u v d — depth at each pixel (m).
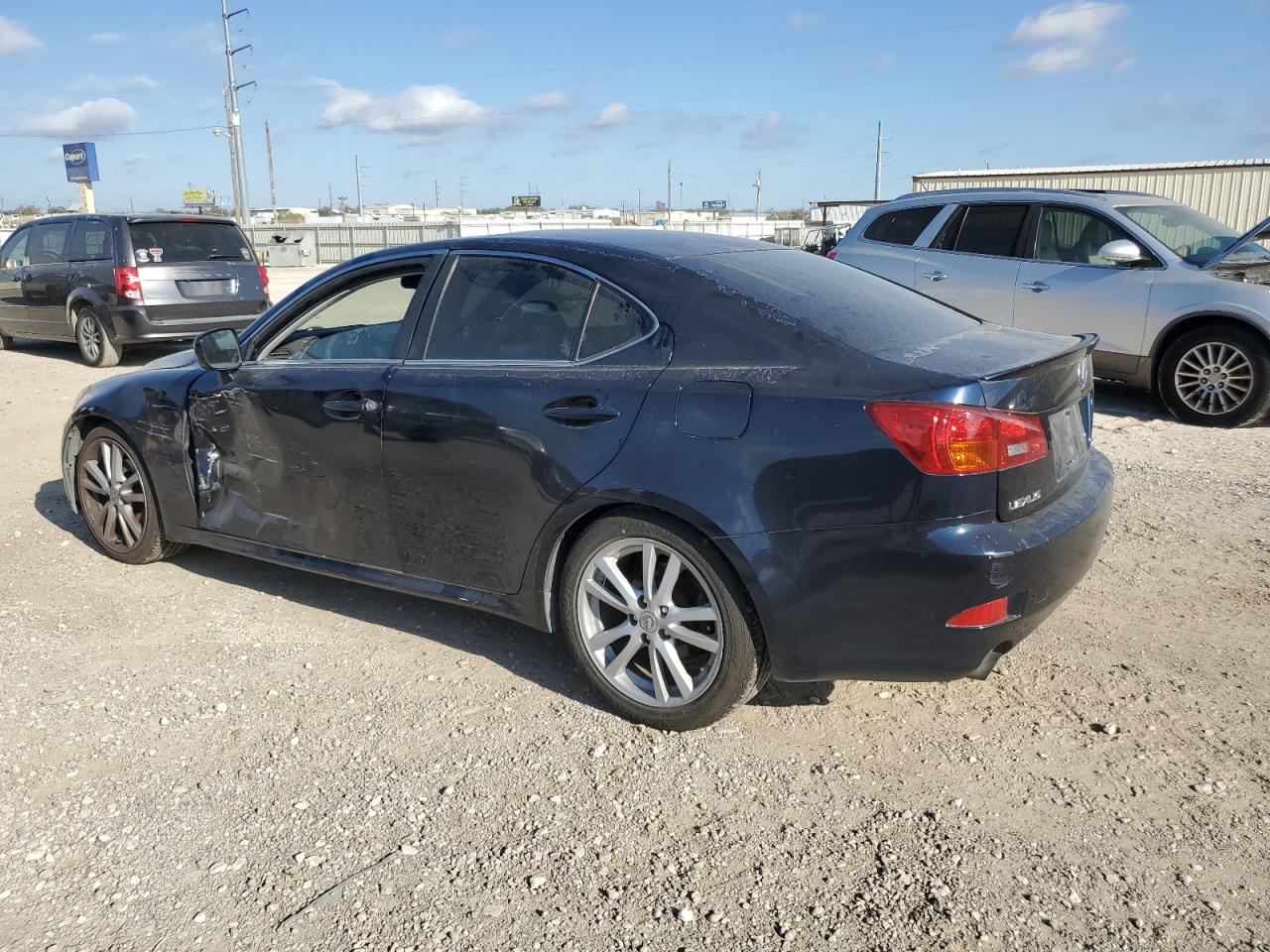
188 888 2.64
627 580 3.39
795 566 3.00
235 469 4.38
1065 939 2.43
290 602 4.55
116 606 4.51
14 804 3.00
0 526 5.65
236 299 11.98
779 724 3.45
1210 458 6.86
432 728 3.44
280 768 3.20
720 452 3.08
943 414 2.82
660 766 3.19
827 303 3.40
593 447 3.30
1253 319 7.55
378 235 55.50
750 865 2.71
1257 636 4.05
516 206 120.81
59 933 2.47
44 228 12.26
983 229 8.96
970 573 2.83
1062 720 3.45
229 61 54.56
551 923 2.50
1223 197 26.09
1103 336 8.28
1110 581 4.63
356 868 2.71
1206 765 3.16
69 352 13.16
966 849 2.77
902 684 3.72
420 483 3.75
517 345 3.62
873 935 2.45
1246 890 2.60
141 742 3.35
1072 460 3.35
